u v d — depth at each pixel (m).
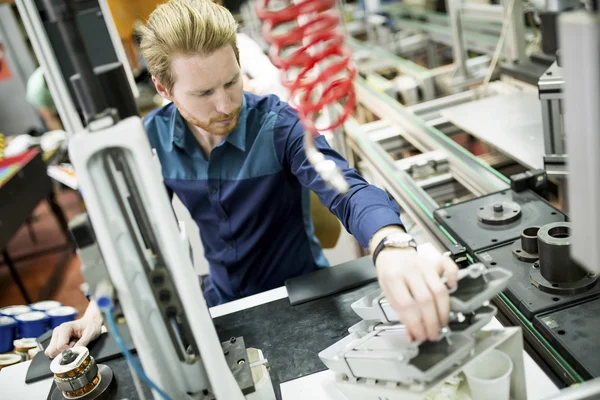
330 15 0.67
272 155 1.42
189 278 0.70
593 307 0.91
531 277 0.99
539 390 0.84
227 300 1.63
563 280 0.96
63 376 1.01
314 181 1.28
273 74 2.29
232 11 2.20
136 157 0.64
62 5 0.61
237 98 1.22
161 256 0.71
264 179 1.44
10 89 4.90
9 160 3.43
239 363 0.92
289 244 1.59
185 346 0.80
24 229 4.69
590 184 0.50
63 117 1.02
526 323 0.94
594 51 0.45
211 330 0.74
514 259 1.07
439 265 0.77
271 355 1.05
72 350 1.05
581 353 0.82
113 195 0.67
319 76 0.70
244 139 1.41
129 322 0.73
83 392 1.02
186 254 0.70
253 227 1.52
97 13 1.15
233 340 0.98
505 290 1.00
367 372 0.78
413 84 2.48
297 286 1.24
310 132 0.71
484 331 0.77
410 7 3.62
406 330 0.75
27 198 3.32
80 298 3.48
